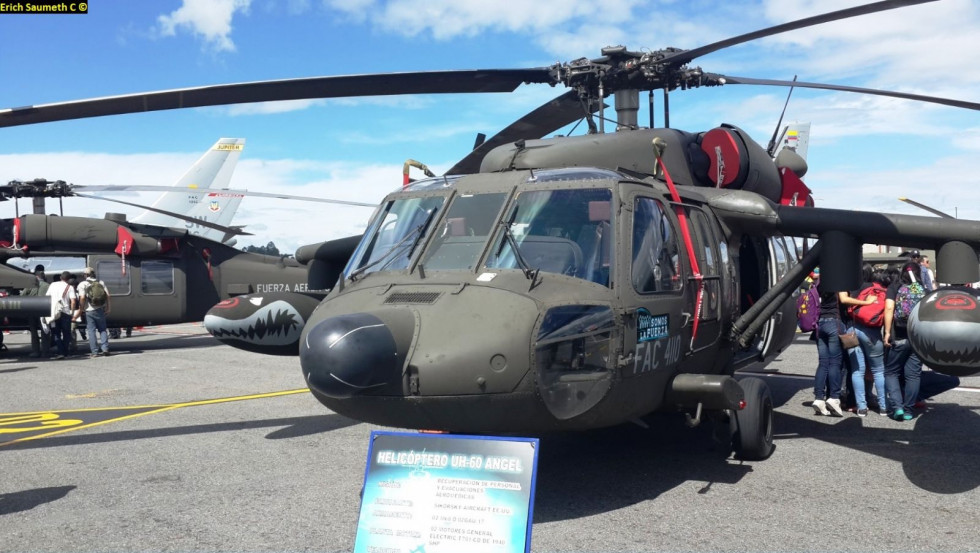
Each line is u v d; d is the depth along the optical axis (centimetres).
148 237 1670
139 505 520
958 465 599
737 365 701
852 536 443
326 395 449
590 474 579
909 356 766
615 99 755
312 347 429
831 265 631
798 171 891
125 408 907
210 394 1001
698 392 537
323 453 662
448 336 445
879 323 766
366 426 776
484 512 346
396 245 559
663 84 730
